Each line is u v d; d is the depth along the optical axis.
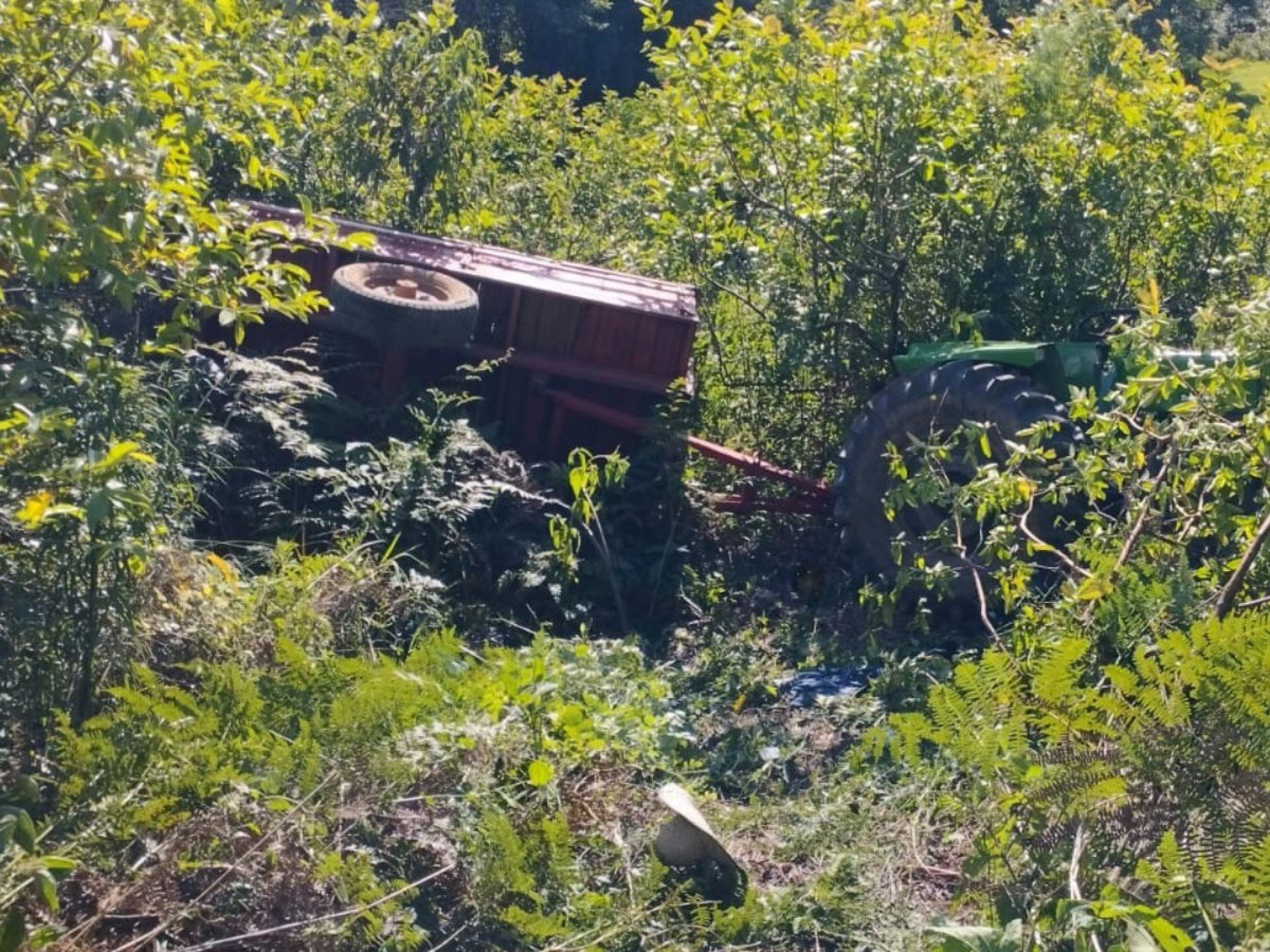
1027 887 3.74
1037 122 8.51
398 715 4.43
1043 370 7.23
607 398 7.75
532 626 6.70
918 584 7.08
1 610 4.23
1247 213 8.66
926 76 8.27
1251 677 3.69
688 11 25.09
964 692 4.22
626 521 7.46
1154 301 5.66
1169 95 8.71
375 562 6.57
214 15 4.73
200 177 4.65
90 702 4.43
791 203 8.56
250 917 3.72
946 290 8.48
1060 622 4.97
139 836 3.82
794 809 4.96
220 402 6.89
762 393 8.81
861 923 4.21
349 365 7.58
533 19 23.56
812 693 6.13
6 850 3.09
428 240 8.33
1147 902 3.58
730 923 4.15
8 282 4.66
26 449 3.84
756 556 7.95
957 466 6.99
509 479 7.12
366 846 4.09
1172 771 3.70
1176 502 5.51
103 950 3.48
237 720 4.33
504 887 4.02
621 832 4.57
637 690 5.55
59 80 4.08
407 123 9.88
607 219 11.69
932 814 4.72
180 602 4.96
